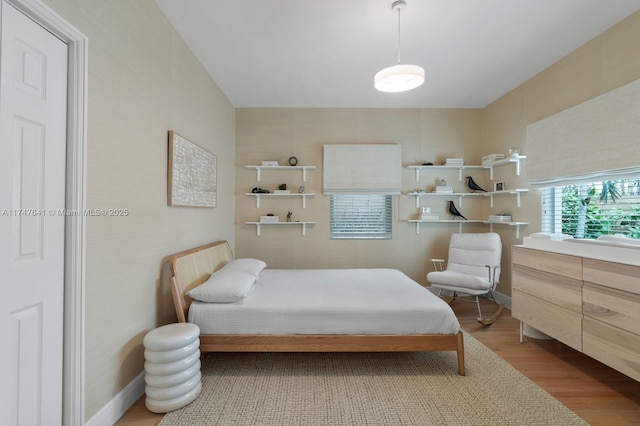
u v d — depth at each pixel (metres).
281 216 3.90
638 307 1.55
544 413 1.62
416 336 1.99
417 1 1.94
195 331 1.77
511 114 3.39
